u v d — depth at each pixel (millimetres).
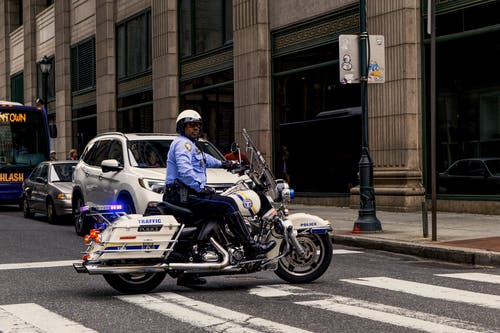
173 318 6875
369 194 13562
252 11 23125
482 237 12281
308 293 8141
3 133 23438
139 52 31531
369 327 6434
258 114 22969
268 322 6648
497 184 16094
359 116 19438
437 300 7699
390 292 8188
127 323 6680
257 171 8672
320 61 20891
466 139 16859
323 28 20672
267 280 9117
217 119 25859
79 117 38438
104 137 14727
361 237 12758
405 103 17734
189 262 8148
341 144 20203
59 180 18328
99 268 7852
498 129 16062
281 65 22641
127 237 7914
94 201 14180
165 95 28609
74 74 39031
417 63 17781
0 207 26141
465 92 16875
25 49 46062
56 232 15609
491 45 16219
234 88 24266
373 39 13867
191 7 27281
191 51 27359
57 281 9102
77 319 6863
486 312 7062
